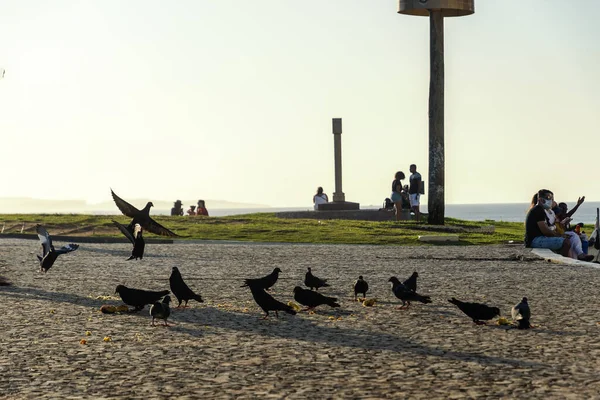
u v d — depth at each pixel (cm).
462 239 3972
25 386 1012
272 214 6138
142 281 2173
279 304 1523
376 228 4503
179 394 972
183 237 4044
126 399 952
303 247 3556
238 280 2198
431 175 4681
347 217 5825
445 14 4688
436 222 4691
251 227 4534
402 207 5669
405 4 4619
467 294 1875
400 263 2722
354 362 1138
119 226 1584
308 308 1655
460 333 1364
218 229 4456
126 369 1102
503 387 989
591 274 2309
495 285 2048
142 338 1330
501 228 5053
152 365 1127
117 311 1614
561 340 1291
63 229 4403
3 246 3584
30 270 2488
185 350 1229
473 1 4619
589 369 1082
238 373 1075
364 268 2541
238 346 1259
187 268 2556
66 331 1398
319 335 1354
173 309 1659
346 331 1392
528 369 1084
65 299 1809
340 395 959
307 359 1159
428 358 1161
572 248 3103
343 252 3244
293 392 974
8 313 1603
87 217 4981
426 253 3153
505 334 1351
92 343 1288
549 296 1825
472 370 1082
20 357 1181
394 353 1198
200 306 1705
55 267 2588
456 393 964
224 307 1689
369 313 1598
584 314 1552
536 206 3188
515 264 2661
